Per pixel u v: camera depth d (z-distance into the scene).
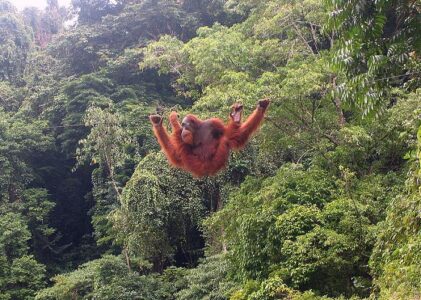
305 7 18.61
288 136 15.32
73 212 29.56
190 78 22.81
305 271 10.77
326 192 13.12
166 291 17.56
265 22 19.11
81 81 29.12
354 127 13.88
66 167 30.02
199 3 32.97
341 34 7.06
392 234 8.66
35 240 25.19
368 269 10.70
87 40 33.00
